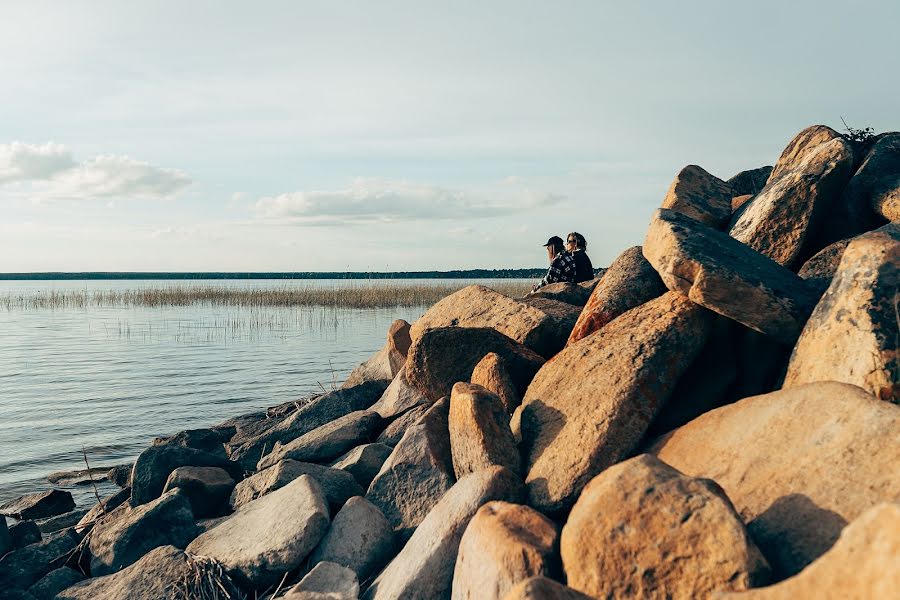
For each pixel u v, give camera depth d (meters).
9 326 37.66
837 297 4.30
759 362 4.92
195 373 20.19
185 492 6.01
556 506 4.17
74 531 6.04
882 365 3.77
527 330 6.66
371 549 4.57
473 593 3.48
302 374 19.91
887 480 3.02
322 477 5.56
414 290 42.94
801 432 3.54
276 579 4.55
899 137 6.85
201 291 46.31
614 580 3.03
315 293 44.53
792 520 3.13
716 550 2.86
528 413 5.04
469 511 4.07
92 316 44.28
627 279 6.04
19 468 11.21
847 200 6.26
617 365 4.76
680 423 4.71
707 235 5.26
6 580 5.26
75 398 16.64
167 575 4.76
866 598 2.22
